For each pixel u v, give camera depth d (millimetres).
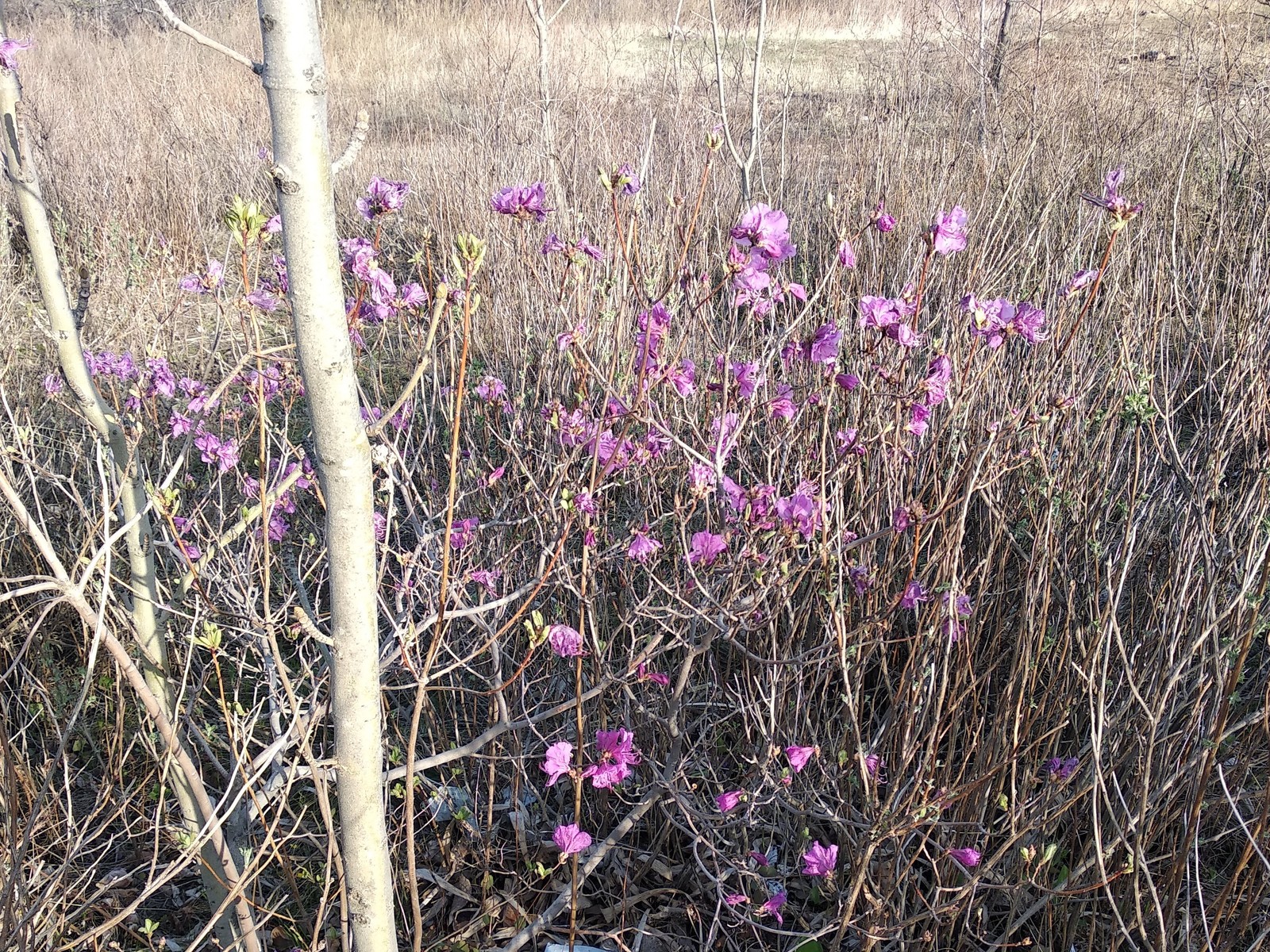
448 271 2633
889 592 2562
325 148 1088
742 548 2096
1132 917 2041
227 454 2424
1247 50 6125
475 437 3160
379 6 10211
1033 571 2283
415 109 8562
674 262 3041
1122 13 7078
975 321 2150
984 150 4496
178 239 6164
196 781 1707
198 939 1616
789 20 10016
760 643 2471
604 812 2475
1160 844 2223
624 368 2787
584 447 2361
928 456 2541
